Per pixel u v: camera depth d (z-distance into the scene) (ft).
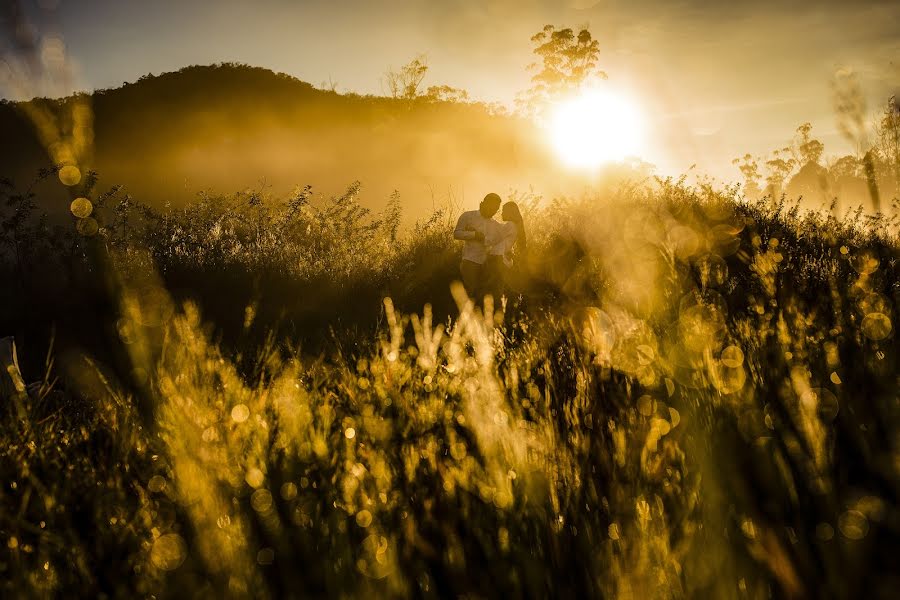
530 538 6.32
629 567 5.43
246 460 8.91
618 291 18.90
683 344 10.50
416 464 8.02
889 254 13.76
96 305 31.30
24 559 6.55
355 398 11.09
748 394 8.25
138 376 11.44
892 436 6.45
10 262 40.22
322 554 6.59
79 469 9.56
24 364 27.25
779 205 28.73
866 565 4.82
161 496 8.64
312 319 34.37
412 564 6.34
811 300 11.70
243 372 12.72
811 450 6.06
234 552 6.53
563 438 8.03
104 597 6.11
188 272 39.17
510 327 16.28
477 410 8.93
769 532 5.40
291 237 49.11
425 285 40.70
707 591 5.13
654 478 6.93
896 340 9.66
